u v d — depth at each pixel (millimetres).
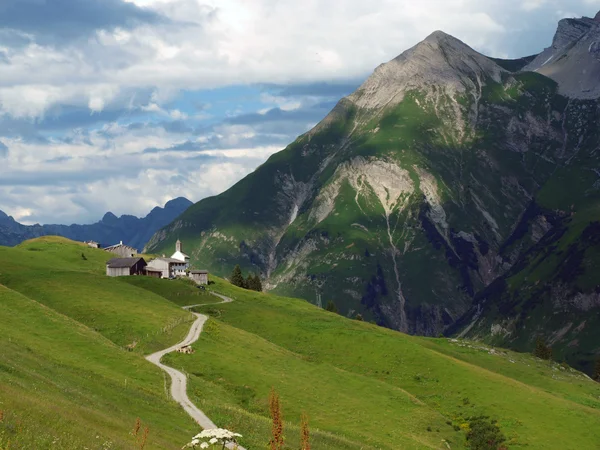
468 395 141750
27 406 57031
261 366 129125
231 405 100875
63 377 82625
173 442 68938
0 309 116875
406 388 145875
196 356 124375
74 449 51688
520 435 124562
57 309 144000
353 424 110375
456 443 118312
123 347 123625
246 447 75625
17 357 83625
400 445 105375
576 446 123000
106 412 72125
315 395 120500
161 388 96625
